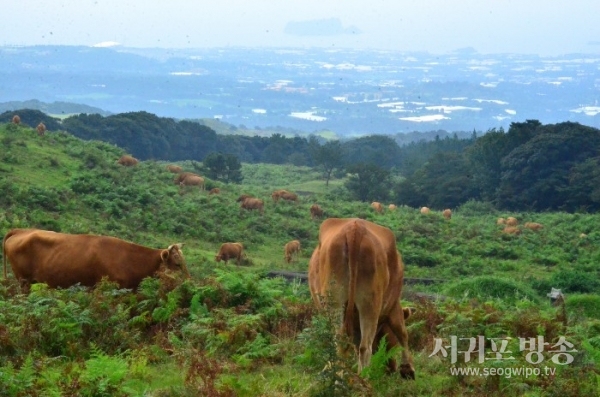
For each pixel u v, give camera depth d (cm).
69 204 3366
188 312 1088
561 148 6788
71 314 965
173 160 10962
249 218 4000
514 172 6831
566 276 2725
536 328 1084
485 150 7188
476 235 4238
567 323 1246
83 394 726
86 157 4316
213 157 7775
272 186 8038
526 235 4284
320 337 721
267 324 1079
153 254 1227
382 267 784
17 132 4500
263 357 924
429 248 3766
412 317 1178
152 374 856
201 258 2880
